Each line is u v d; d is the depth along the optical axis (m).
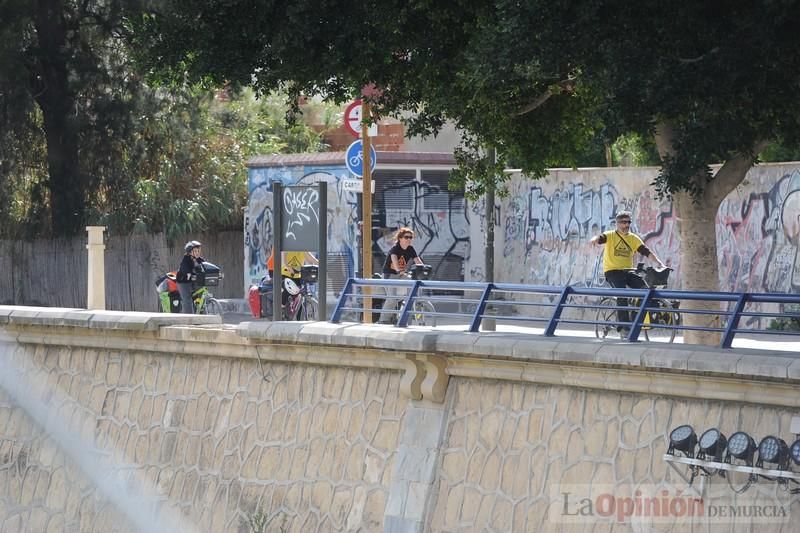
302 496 46.53
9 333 62.31
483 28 43.16
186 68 50.56
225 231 109.50
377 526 43.41
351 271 85.44
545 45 39.31
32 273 104.69
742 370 31.58
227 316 90.75
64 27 103.19
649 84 37.94
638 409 35.84
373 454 44.16
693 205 45.09
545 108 52.62
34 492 60.31
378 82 50.53
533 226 87.94
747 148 40.00
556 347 36.62
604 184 82.44
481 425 40.62
